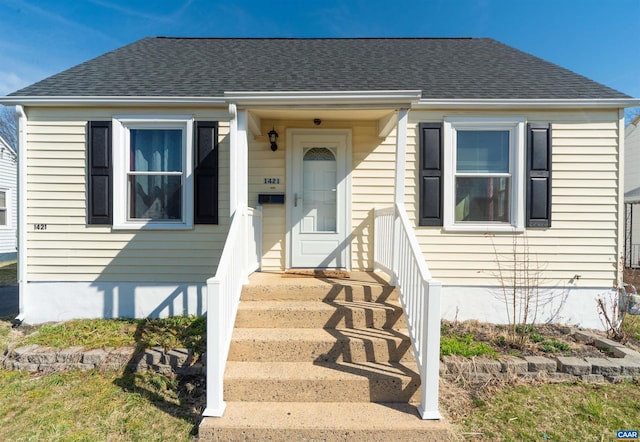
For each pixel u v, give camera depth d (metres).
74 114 4.52
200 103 4.43
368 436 2.36
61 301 4.58
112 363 3.38
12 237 11.47
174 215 4.68
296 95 3.55
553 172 4.56
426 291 2.56
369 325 3.38
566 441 2.44
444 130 4.58
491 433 2.51
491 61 5.64
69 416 2.67
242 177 3.71
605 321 4.54
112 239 4.59
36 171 4.53
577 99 4.38
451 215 4.62
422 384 2.58
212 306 2.55
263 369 2.87
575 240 4.57
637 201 10.61
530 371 3.28
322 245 4.92
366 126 4.86
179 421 2.63
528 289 4.56
